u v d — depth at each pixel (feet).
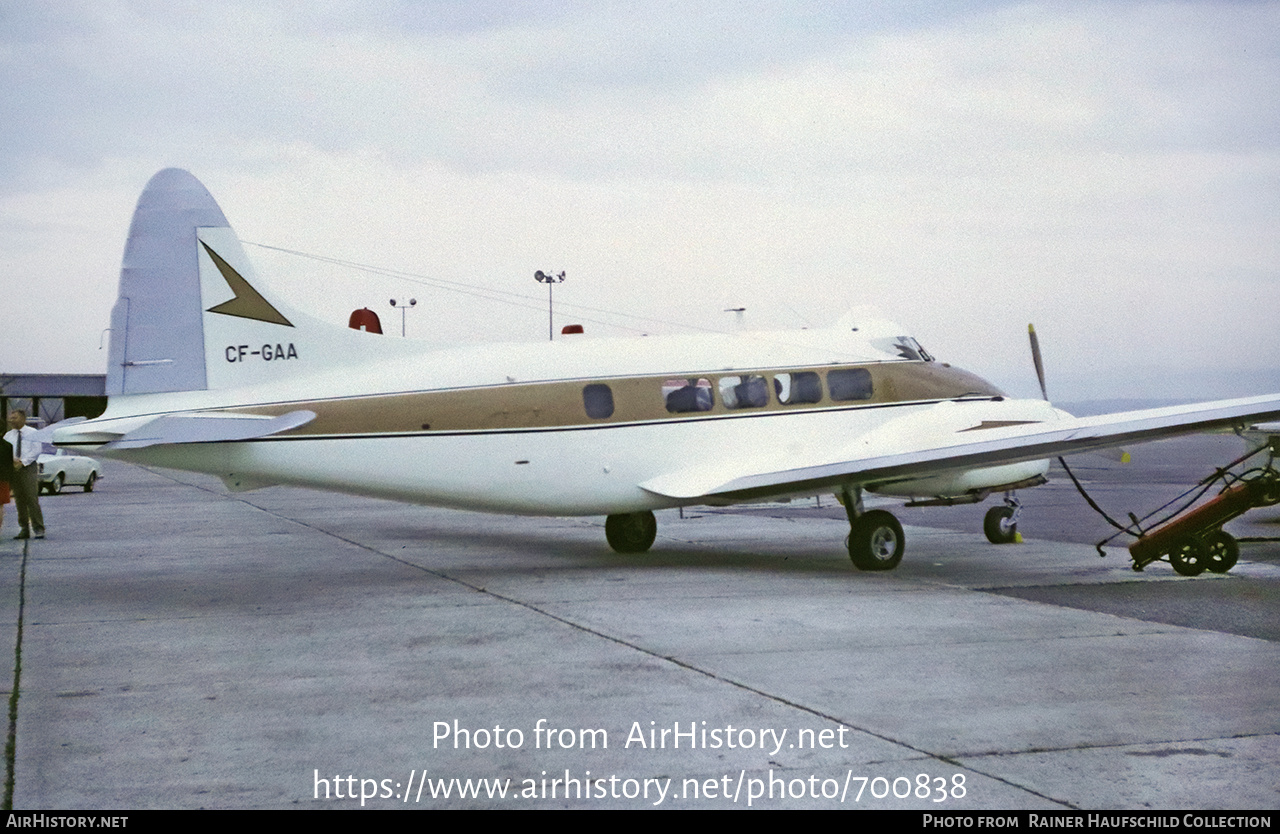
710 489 41.73
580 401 41.55
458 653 26.94
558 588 38.01
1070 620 31.14
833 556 48.16
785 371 45.34
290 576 41.83
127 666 25.66
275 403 38.14
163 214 37.99
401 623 31.17
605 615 32.32
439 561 46.73
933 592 36.76
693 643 27.99
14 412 56.44
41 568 44.57
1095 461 141.38
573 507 42.47
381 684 23.71
